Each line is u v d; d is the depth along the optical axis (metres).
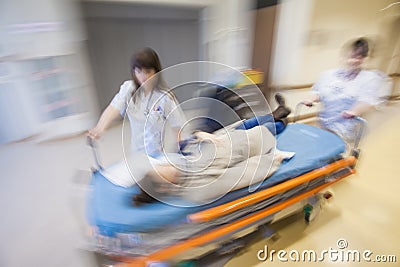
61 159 2.23
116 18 2.72
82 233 1.08
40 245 1.32
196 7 2.93
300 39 2.62
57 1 2.22
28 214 1.55
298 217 1.50
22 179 1.94
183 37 3.14
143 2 2.68
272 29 2.90
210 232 0.96
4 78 2.26
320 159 1.26
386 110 3.30
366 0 2.86
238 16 3.08
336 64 2.98
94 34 2.69
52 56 2.38
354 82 1.70
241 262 1.21
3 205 1.64
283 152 1.28
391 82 3.33
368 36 3.14
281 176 1.13
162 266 0.91
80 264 1.14
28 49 2.26
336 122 1.79
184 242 0.91
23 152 2.37
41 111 2.51
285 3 2.65
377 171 2.01
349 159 1.37
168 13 2.90
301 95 2.81
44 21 2.23
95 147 1.52
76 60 2.56
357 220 1.50
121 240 0.86
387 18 3.23
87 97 2.78
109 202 0.94
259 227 1.35
